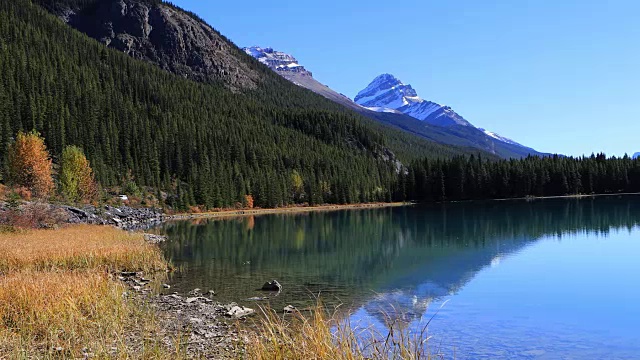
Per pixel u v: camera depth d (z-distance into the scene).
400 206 141.12
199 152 152.50
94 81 184.38
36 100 138.75
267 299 22.95
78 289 17.44
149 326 15.53
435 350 15.68
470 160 155.38
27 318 14.55
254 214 117.88
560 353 15.80
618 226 61.72
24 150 82.06
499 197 148.88
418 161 165.38
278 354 9.30
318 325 9.40
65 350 12.20
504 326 18.86
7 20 197.75
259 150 169.88
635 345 16.67
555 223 67.31
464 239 51.44
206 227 74.38
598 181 151.12
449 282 28.36
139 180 124.75
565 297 24.31
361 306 21.81
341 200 151.50
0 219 46.81
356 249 44.72
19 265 26.33
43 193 75.75
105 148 129.62
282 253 42.03
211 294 24.03
